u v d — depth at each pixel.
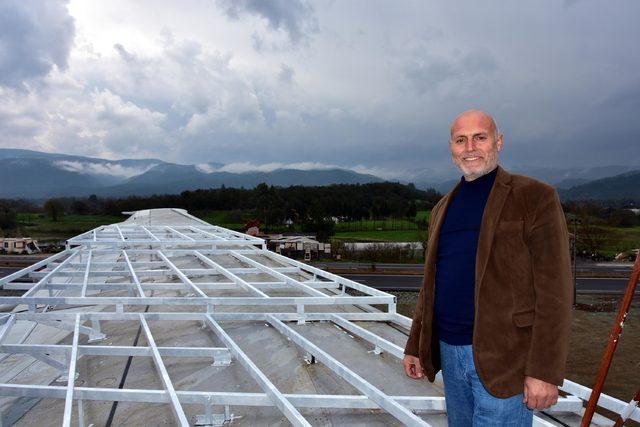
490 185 2.32
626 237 64.69
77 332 5.16
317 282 7.39
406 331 5.90
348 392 4.27
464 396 2.39
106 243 10.30
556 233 2.04
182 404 4.25
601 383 2.22
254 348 5.50
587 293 37.09
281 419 3.88
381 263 53.66
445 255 2.39
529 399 2.03
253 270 8.77
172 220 23.41
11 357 6.00
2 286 7.45
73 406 4.54
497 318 2.14
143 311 7.30
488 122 2.30
